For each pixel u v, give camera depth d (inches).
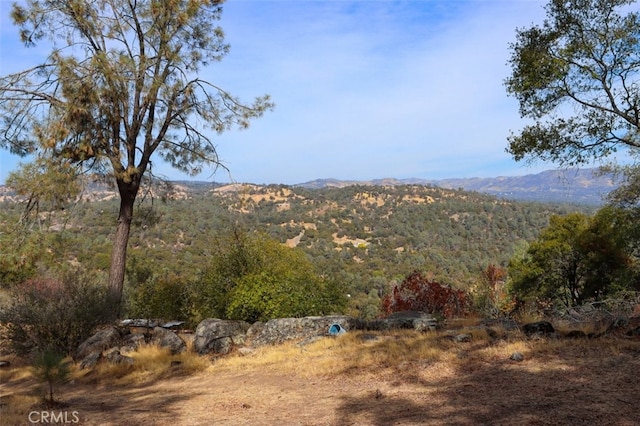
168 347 413.7
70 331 423.5
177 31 529.0
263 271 527.5
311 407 231.8
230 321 449.1
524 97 624.7
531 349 289.6
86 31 503.2
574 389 212.5
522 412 189.6
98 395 301.9
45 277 525.3
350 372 295.3
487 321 411.8
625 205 816.9
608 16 596.7
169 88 510.3
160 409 248.4
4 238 454.6
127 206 537.0
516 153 641.6
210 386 303.0
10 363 418.9
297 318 444.5
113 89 470.6
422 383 255.4
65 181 445.7
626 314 401.7
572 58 605.6
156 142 548.4
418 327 416.2
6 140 518.9
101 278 566.9
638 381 211.8
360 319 442.6
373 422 198.2
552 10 613.6
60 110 457.7
